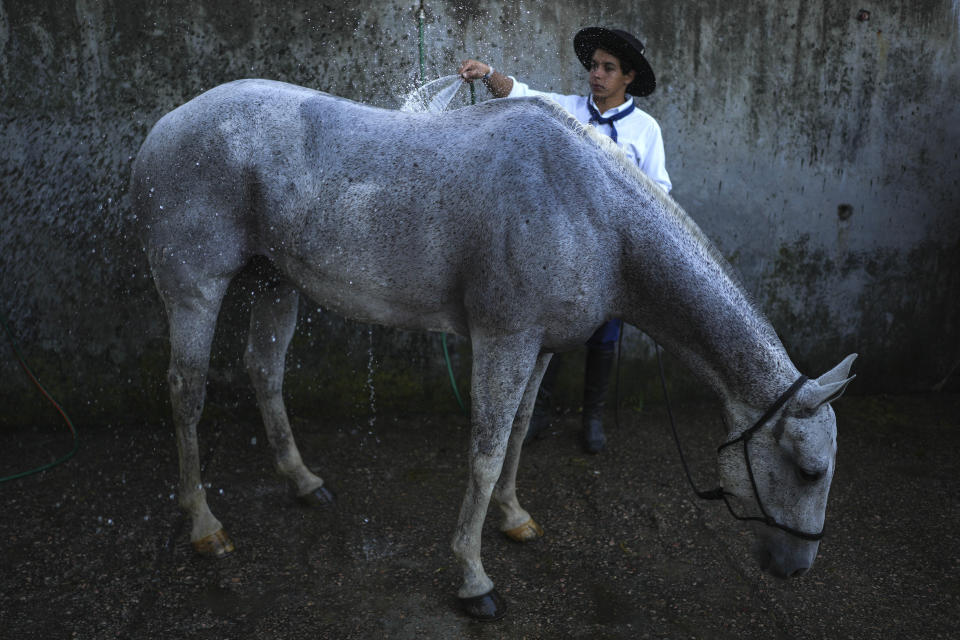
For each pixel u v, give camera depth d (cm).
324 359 361
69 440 342
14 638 219
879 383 409
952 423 379
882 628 234
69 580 246
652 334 231
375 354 364
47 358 345
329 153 231
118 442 341
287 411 366
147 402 356
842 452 349
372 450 342
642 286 220
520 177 214
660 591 250
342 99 243
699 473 328
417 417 373
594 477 324
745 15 354
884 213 387
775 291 388
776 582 256
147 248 252
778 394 210
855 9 361
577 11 343
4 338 340
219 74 330
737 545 276
